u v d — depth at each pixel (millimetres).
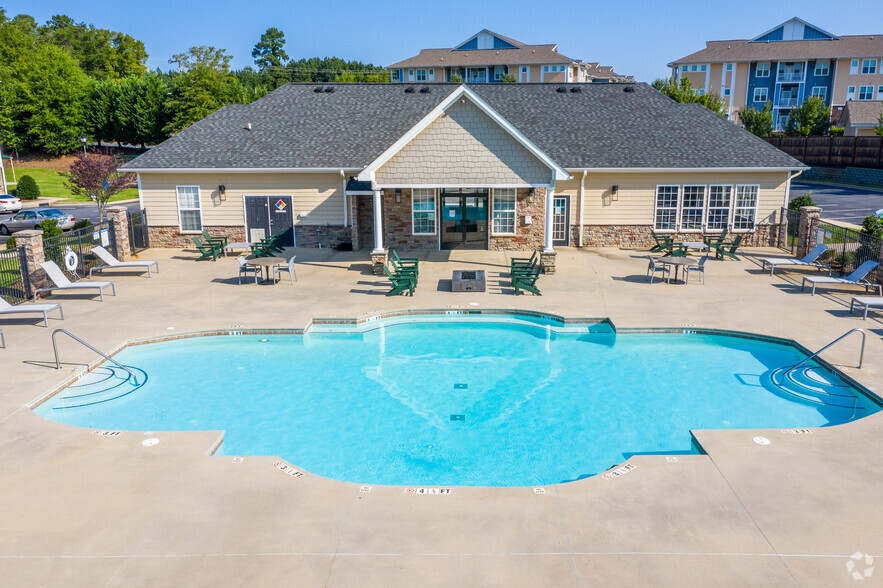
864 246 19594
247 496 7758
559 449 9891
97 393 11891
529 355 14281
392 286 19344
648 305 16969
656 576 6234
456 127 19719
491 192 24516
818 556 6535
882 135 50906
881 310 16281
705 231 25125
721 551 6629
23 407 10453
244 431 10508
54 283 17859
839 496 7680
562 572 6305
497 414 11219
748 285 19078
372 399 11906
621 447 9945
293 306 17078
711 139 25375
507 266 22125
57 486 7953
